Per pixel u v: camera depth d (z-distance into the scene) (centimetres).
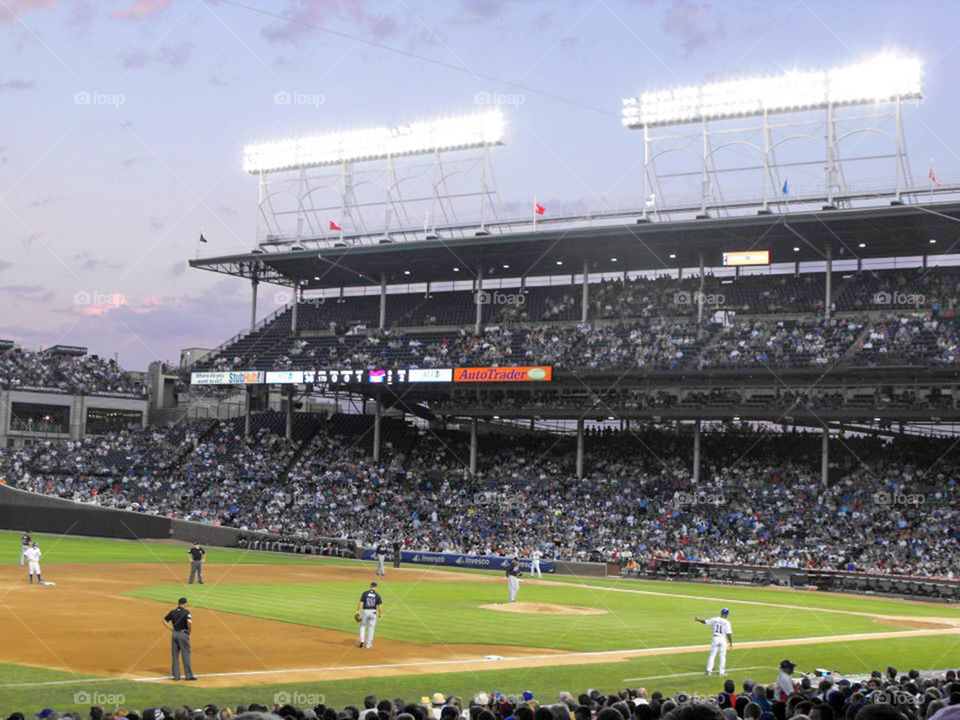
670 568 6756
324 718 1383
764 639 3475
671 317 8781
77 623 3183
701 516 7538
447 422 9850
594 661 2789
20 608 3528
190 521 8375
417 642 3050
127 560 6112
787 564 6581
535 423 9331
